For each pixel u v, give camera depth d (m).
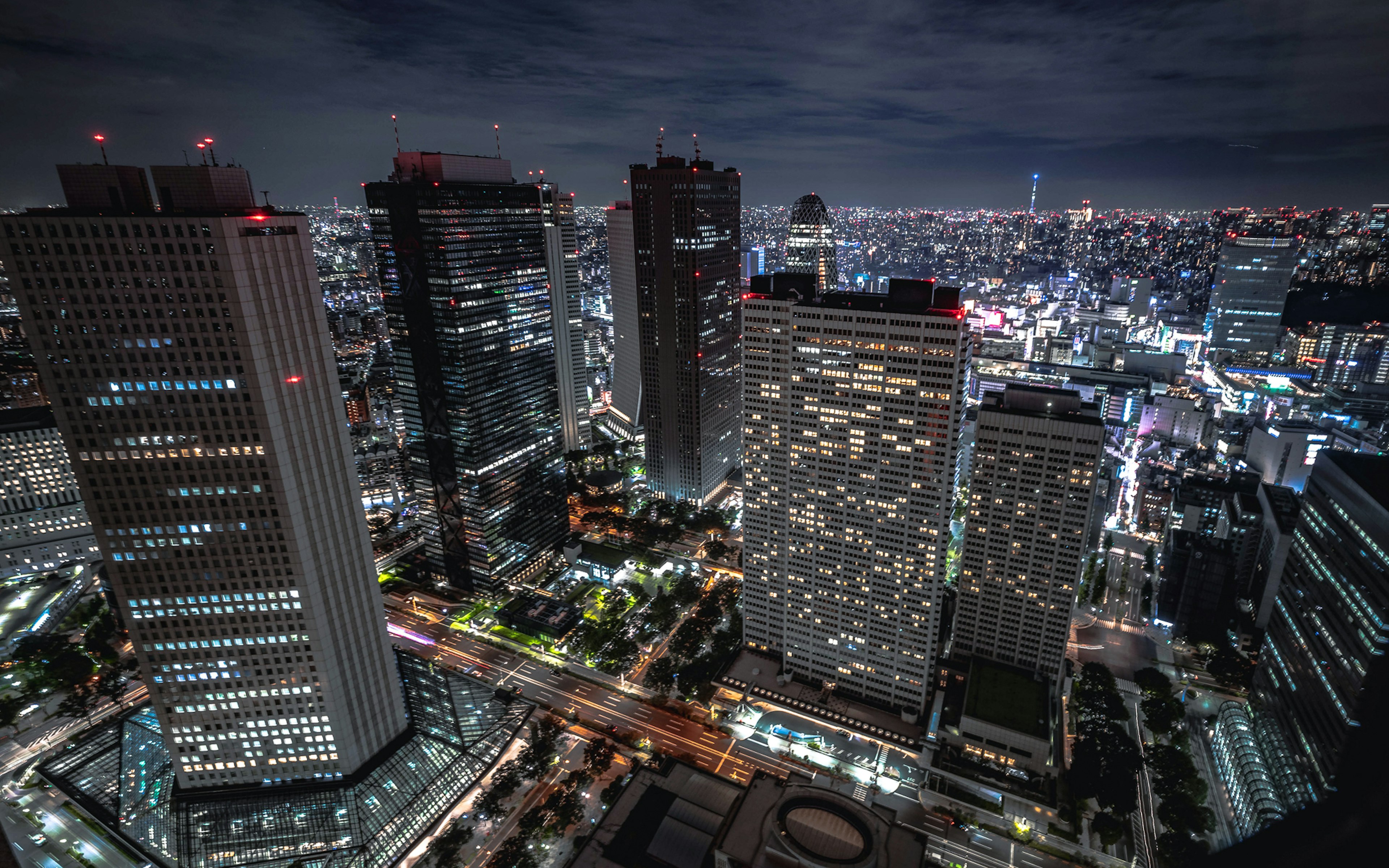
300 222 167.62
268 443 167.12
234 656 185.00
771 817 159.25
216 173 162.00
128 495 167.12
